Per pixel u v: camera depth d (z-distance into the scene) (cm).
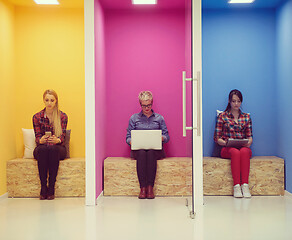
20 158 461
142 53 476
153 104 477
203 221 314
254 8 473
